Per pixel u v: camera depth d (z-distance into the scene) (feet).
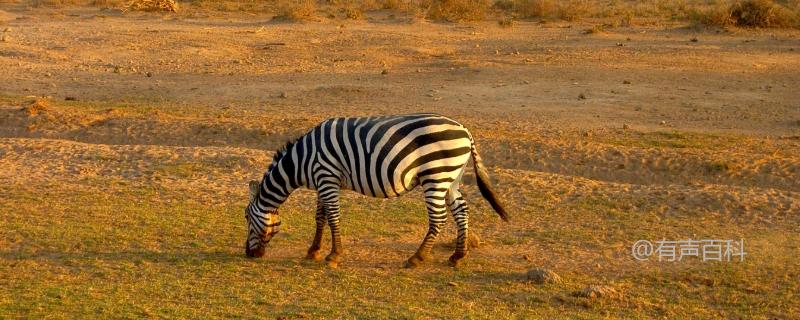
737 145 77.41
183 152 69.21
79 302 37.96
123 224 51.01
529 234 50.80
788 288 41.96
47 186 59.88
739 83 107.14
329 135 42.63
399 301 39.19
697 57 125.49
